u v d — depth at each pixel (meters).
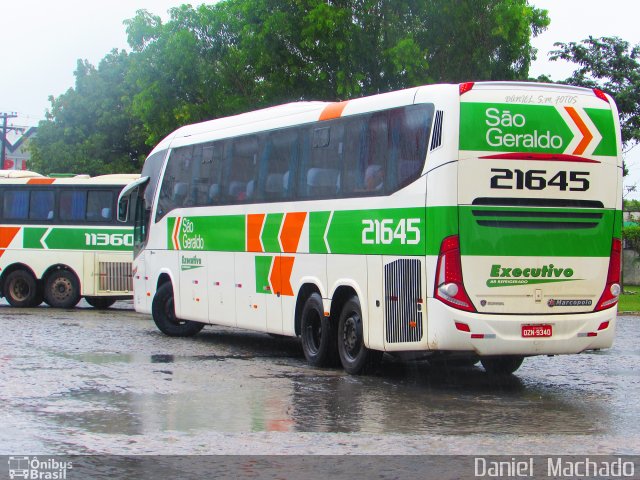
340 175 13.09
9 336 17.36
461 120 11.21
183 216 17.41
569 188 11.53
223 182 16.17
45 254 25.44
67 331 18.55
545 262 11.43
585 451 8.20
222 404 10.33
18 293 25.80
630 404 10.77
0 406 10.05
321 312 13.45
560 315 11.50
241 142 15.69
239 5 30.25
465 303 11.16
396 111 12.06
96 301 26.84
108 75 60.22
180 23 31.41
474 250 11.20
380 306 12.16
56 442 8.34
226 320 16.05
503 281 11.29
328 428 9.08
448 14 27.41
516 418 9.77
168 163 18.16
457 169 11.17
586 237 11.62
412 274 11.59
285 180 14.38
